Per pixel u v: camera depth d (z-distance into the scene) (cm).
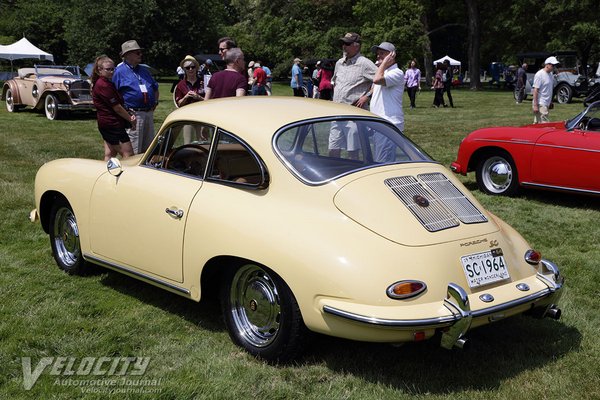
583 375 354
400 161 403
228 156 392
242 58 739
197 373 351
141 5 4762
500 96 3341
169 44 4856
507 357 378
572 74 2736
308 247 333
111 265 451
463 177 966
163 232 404
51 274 512
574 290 494
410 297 315
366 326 311
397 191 363
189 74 966
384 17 4319
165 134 436
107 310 443
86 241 470
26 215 693
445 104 2561
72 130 1544
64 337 395
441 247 337
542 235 646
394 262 323
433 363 368
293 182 363
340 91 762
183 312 442
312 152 387
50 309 438
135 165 452
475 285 339
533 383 345
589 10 3975
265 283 362
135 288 487
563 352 385
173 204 399
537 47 4344
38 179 515
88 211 463
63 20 5506
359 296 315
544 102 1138
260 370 354
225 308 384
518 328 420
